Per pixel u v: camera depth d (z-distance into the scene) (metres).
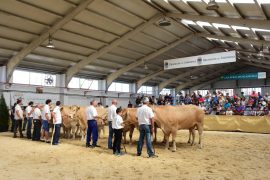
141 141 8.31
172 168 6.68
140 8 16.58
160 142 11.38
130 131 10.50
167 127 9.26
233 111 17.20
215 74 37.00
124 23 18.05
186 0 13.63
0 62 18.98
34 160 7.58
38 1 14.03
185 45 24.12
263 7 11.34
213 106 18.70
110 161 7.47
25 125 15.98
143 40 21.25
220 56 17.94
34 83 21.56
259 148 9.96
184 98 20.56
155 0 15.71
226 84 39.41
